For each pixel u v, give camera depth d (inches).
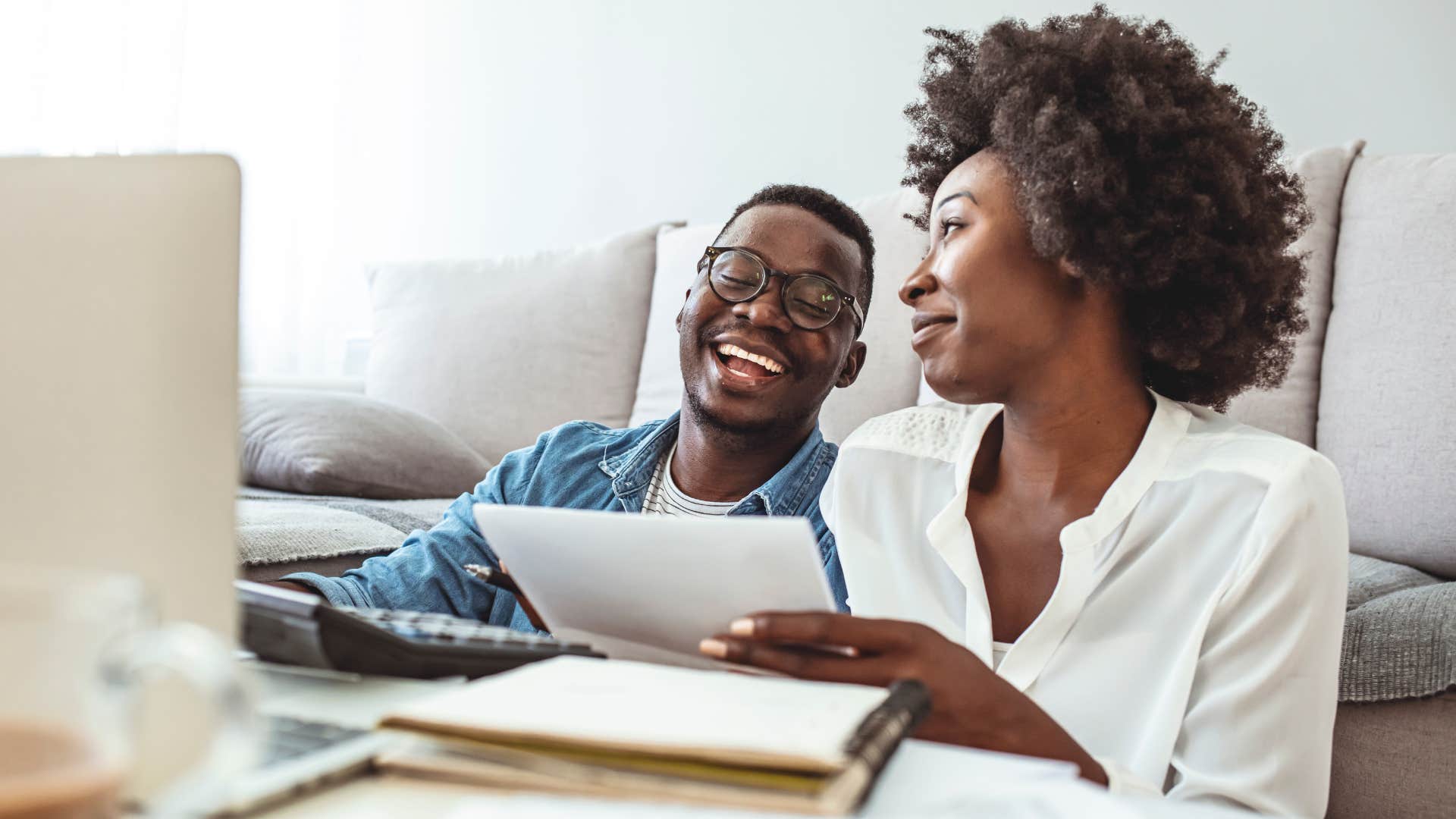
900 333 72.3
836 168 101.3
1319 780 30.3
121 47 120.8
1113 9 89.9
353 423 77.8
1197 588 32.8
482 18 120.1
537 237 117.1
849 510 40.6
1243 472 33.0
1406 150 81.1
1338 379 60.3
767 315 46.6
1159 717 31.2
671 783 15.1
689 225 108.4
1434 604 42.0
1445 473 54.9
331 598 43.9
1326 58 83.4
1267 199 37.7
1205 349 37.0
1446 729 39.2
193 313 17.8
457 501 51.7
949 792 16.2
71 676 12.3
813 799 14.6
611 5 112.9
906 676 23.1
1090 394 35.9
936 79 42.5
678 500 49.9
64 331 17.8
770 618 22.8
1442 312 57.1
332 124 125.8
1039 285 35.2
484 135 120.1
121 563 17.3
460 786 16.4
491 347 91.7
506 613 46.9
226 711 12.9
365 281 125.8
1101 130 35.0
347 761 16.6
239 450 18.0
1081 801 15.1
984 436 39.7
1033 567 36.3
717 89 107.1
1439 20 80.0
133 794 15.3
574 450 52.2
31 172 18.2
